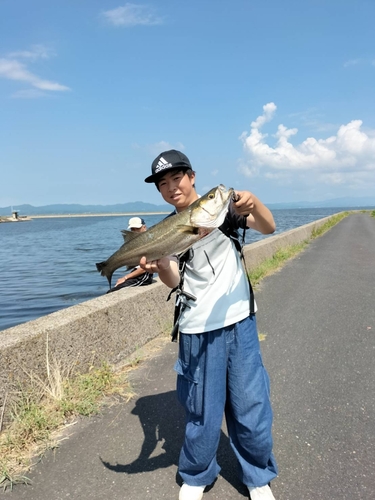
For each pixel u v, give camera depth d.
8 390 3.09
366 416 3.30
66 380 3.62
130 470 2.71
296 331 5.52
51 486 2.56
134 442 3.02
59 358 3.62
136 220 6.70
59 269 17.62
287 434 3.07
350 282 8.91
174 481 2.60
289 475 2.62
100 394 3.71
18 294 12.04
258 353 2.43
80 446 2.97
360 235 23.41
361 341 5.08
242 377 2.34
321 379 4.01
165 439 3.05
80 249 28.25
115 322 4.42
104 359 4.18
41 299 11.25
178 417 3.35
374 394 3.68
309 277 9.52
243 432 2.36
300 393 3.73
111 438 3.07
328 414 3.35
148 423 3.27
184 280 2.40
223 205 2.19
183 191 2.48
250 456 2.42
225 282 2.34
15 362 3.17
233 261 2.39
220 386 2.35
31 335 3.37
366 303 7.00
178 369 2.50
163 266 2.55
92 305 4.35
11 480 2.60
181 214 2.35
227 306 2.32
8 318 9.38
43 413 3.21
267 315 6.32
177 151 2.47
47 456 2.86
